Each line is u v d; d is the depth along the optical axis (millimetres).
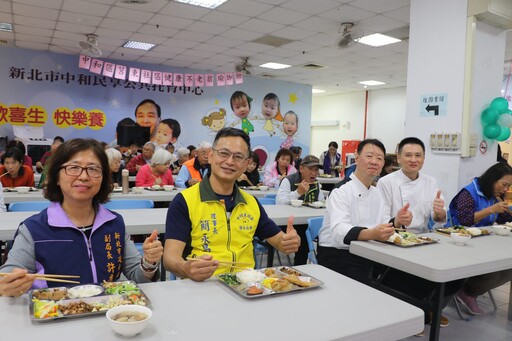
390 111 12312
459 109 3725
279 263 4301
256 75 10625
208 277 1566
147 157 7652
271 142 11391
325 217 2689
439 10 3891
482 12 3555
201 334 1129
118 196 4074
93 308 1248
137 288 1435
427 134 3992
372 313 1318
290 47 7668
